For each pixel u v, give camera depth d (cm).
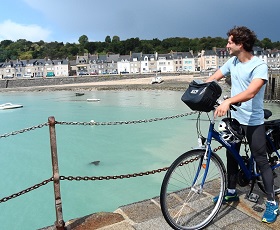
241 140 319
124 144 1800
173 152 1581
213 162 317
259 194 393
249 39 286
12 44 15250
